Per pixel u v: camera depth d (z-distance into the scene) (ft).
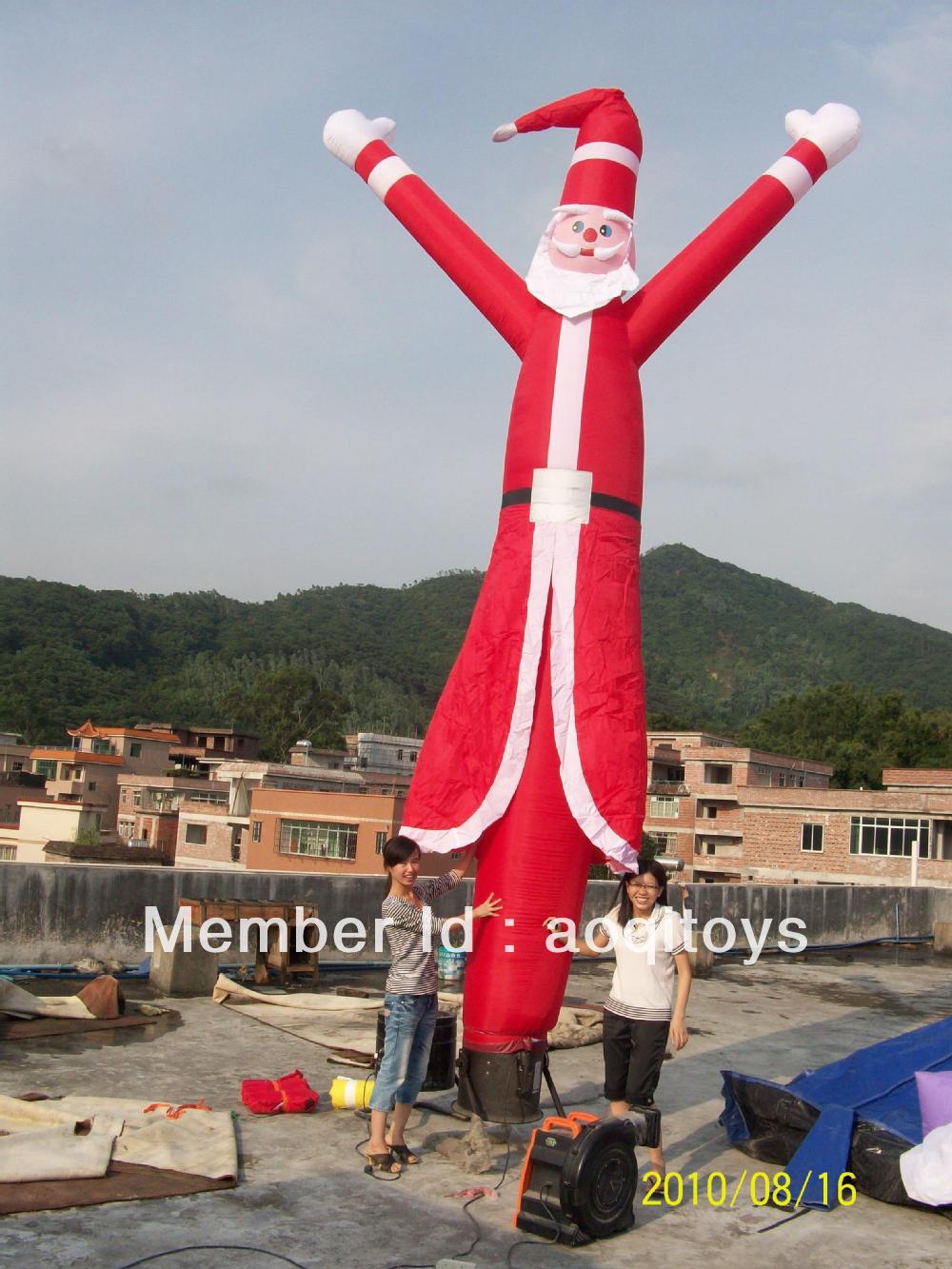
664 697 568.82
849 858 151.43
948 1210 17.11
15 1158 16.25
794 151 23.89
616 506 21.59
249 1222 15.29
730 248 23.03
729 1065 27.50
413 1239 15.17
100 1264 13.64
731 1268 15.05
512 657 21.12
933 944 58.13
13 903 31.78
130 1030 26.25
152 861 158.61
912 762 214.90
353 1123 20.10
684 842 191.62
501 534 22.21
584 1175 15.46
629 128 22.91
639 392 22.48
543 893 20.36
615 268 22.35
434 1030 21.50
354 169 25.25
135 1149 17.48
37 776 216.95
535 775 20.63
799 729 241.35
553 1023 20.49
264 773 164.76
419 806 21.25
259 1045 25.55
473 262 23.57
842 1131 18.19
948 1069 19.43
